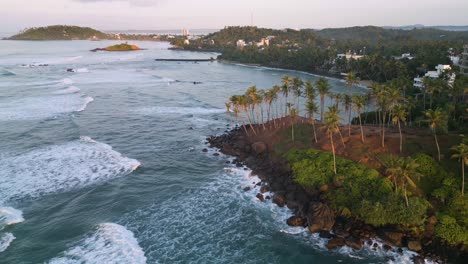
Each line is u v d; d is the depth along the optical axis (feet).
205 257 157.28
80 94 472.44
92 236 167.53
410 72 532.32
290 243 167.73
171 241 167.02
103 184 218.38
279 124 296.71
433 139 218.59
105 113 383.45
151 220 183.01
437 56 578.66
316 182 206.80
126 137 309.22
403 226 169.37
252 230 177.06
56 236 167.32
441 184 186.60
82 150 268.62
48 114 364.99
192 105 439.22
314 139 252.21
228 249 162.91
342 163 214.48
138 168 244.22
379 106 259.60
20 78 593.83
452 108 258.98
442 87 310.45
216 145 292.81
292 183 216.13
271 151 261.24
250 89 292.40
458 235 162.09
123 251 157.58
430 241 163.53
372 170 200.85
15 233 168.35
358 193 190.90
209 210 194.08
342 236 168.86
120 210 191.21
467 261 154.10
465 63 490.90
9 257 152.15
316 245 166.20
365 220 176.45
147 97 477.36
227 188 219.61
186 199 205.26
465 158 169.07
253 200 205.26
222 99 481.87
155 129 334.85
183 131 331.36
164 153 275.59
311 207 184.24
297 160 231.91
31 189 208.23
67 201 197.77
